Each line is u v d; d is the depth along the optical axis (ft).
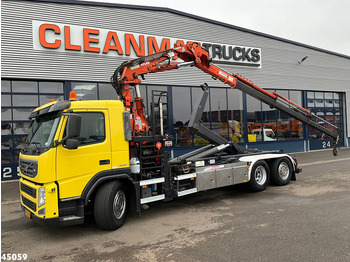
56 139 15.39
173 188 20.90
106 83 43.78
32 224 19.33
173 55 23.95
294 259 12.34
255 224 17.11
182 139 50.01
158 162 20.18
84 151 16.26
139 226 17.79
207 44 52.75
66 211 15.65
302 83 67.21
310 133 68.80
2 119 37.83
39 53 39.14
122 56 44.75
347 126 76.18
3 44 37.32
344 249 13.19
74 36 41.16
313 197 23.26
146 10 46.91
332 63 73.26
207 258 12.76
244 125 57.52
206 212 20.34
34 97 39.75
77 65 41.45
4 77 37.35
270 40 62.13
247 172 25.55
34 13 38.88
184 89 51.08
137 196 18.34
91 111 16.92
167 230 16.84
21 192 17.92
